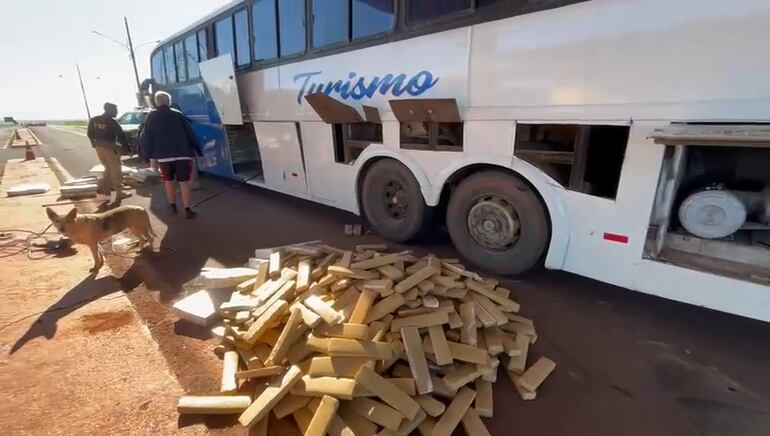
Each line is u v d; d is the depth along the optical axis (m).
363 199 4.59
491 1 3.01
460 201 3.62
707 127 2.21
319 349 2.29
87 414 2.10
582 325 2.87
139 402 2.18
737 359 2.48
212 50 7.07
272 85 5.56
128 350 2.64
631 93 2.49
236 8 5.99
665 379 2.32
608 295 3.26
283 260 3.44
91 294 3.47
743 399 2.16
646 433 1.96
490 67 3.11
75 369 2.45
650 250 2.68
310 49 4.71
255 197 7.21
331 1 4.27
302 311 2.51
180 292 3.49
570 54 2.69
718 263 2.47
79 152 17.42
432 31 3.41
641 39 2.40
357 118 4.29
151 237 4.55
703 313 2.98
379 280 2.80
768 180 2.33
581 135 2.78
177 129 5.68
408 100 3.49
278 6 5.09
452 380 2.14
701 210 2.44
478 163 3.38
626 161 2.62
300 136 5.29
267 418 2.04
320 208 6.25
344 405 2.02
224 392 2.19
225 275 3.38
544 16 2.76
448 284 2.80
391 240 4.57
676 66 2.31
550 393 2.23
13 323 2.98
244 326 2.64
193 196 7.51
